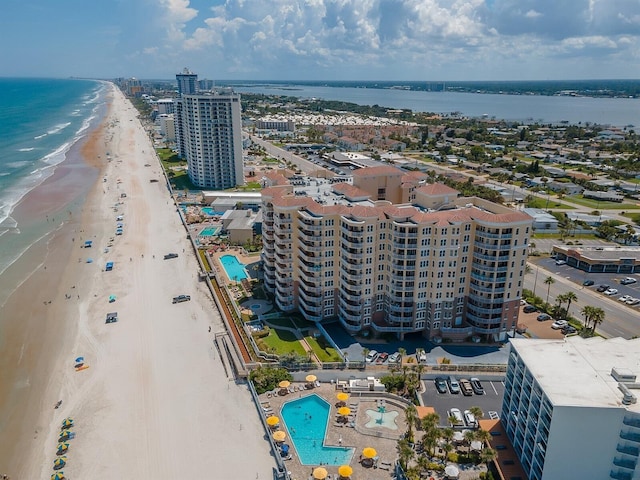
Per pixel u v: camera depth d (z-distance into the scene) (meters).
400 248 113.75
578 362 75.75
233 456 84.06
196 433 89.38
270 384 101.38
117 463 82.75
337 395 97.31
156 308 136.88
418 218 112.50
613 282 158.50
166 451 85.19
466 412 91.44
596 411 64.25
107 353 115.38
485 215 111.88
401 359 109.62
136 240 190.75
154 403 97.62
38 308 138.00
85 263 168.62
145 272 161.12
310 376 102.12
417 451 83.38
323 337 122.12
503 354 114.25
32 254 177.00
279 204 125.06
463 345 118.25
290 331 124.81
